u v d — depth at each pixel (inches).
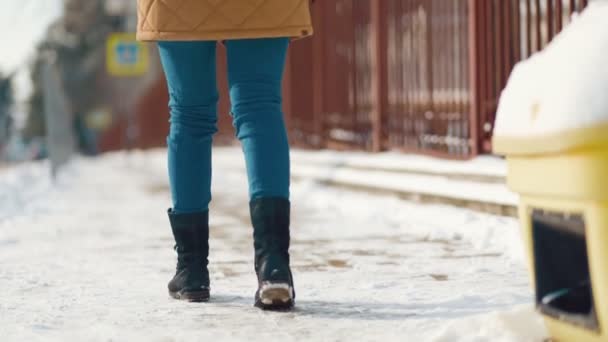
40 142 6156.5
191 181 348.8
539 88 224.1
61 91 1713.8
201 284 353.4
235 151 1550.2
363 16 949.8
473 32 697.0
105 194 1301.7
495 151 245.8
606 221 205.6
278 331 295.0
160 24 334.6
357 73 975.6
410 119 837.8
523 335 259.6
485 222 571.2
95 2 6505.9
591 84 203.9
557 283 240.5
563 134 207.0
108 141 5310.0
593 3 229.5
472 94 700.7
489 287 375.2
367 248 521.7
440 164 709.9
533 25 641.6
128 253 543.8
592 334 219.9
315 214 754.2
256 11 327.9
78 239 643.5
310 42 1134.4
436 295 358.3
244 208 879.7
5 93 6318.9
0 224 796.6
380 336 283.1
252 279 417.4
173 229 356.2
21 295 389.7
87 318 328.8
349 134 1010.1
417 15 815.1
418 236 572.1
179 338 288.4
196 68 341.4
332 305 339.0
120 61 2849.4
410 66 834.2
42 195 1284.4
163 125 2549.2
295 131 1222.3
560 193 215.8
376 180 823.7
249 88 333.1
